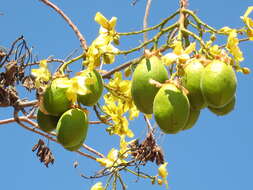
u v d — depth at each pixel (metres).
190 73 1.25
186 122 1.24
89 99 1.35
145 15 1.57
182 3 1.36
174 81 1.23
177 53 1.27
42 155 2.02
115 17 1.50
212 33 1.34
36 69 1.49
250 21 1.38
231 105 1.30
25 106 1.86
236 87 1.24
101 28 1.49
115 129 1.80
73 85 1.33
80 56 1.43
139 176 1.89
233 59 1.34
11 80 1.85
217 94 1.22
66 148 1.33
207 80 1.23
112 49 1.48
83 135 1.32
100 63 1.48
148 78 1.25
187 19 1.35
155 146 1.90
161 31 1.32
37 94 1.83
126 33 1.38
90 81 1.35
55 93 1.33
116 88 1.64
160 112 1.21
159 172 1.90
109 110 1.79
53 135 1.97
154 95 1.25
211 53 1.28
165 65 1.28
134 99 1.26
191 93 1.25
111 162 1.95
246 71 1.34
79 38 1.68
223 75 1.23
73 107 1.33
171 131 1.21
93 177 1.89
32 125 1.92
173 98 1.21
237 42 1.33
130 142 1.94
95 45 1.44
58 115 1.33
